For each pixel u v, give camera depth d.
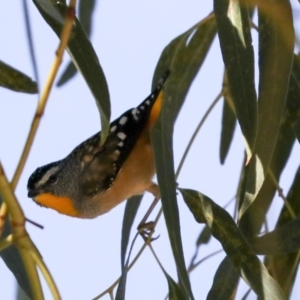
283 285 5.31
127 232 6.09
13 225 3.41
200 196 4.79
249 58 4.43
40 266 3.42
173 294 4.95
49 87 3.36
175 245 4.54
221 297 4.86
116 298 4.77
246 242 4.57
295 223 4.74
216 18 4.56
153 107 7.24
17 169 3.37
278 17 4.48
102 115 3.84
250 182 4.42
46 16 4.27
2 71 4.36
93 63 3.97
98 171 7.52
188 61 6.03
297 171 5.59
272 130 4.43
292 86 5.28
